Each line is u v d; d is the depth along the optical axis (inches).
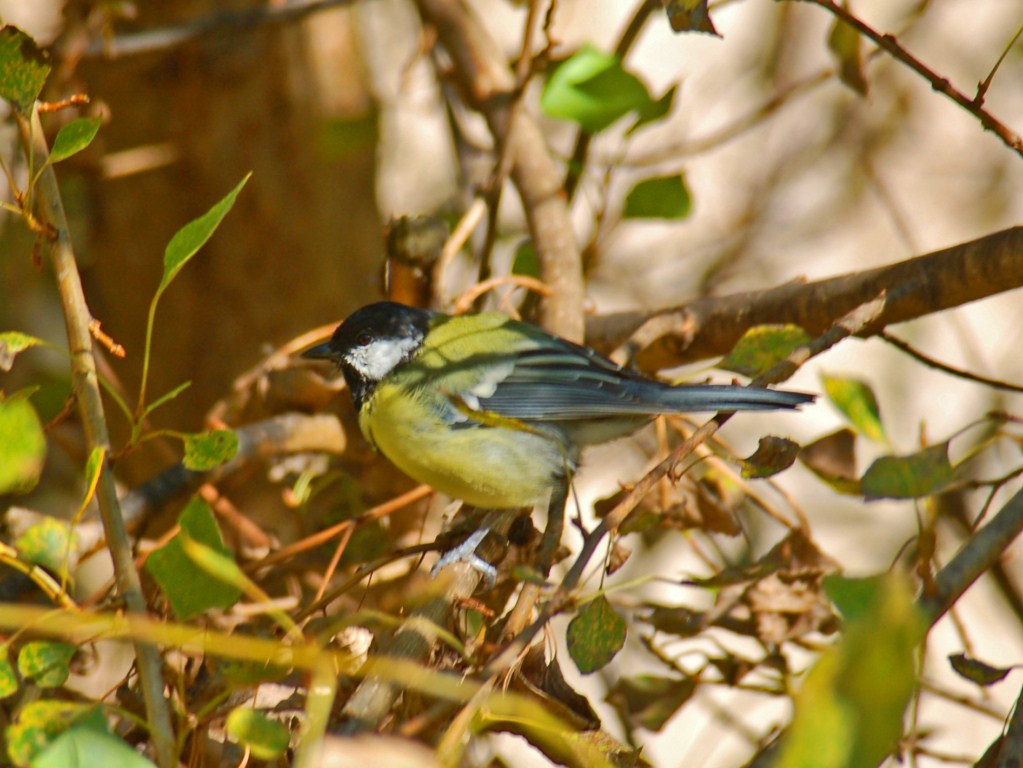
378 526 330.0
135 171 425.1
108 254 450.3
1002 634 539.8
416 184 566.9
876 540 533.6
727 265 548.7
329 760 160.1
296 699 218.5
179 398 445.1
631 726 294.4
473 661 197.8
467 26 389.1
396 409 321.7
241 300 443.5
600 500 285.0
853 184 564.1
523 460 319.6
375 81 566.9
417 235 343.6
